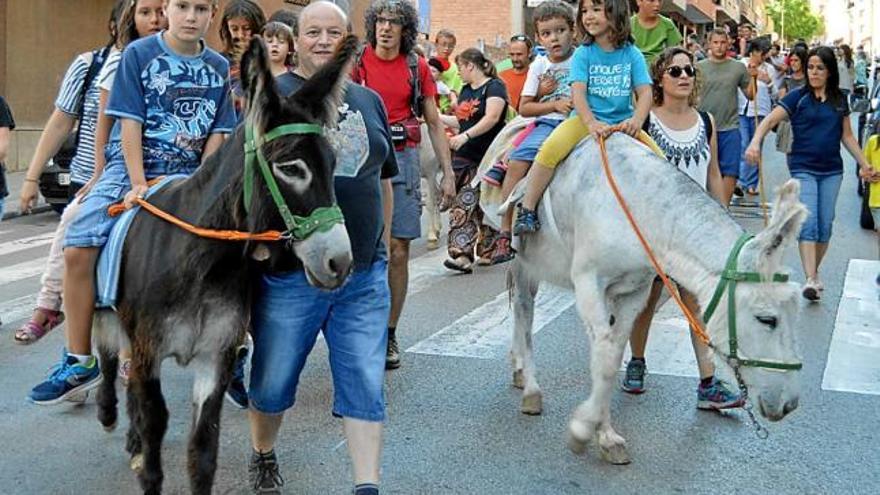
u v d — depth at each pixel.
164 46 4.73
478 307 8.75
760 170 8.72
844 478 5.11
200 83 4.80
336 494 4.87
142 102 4.68
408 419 5.94
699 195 4.80
